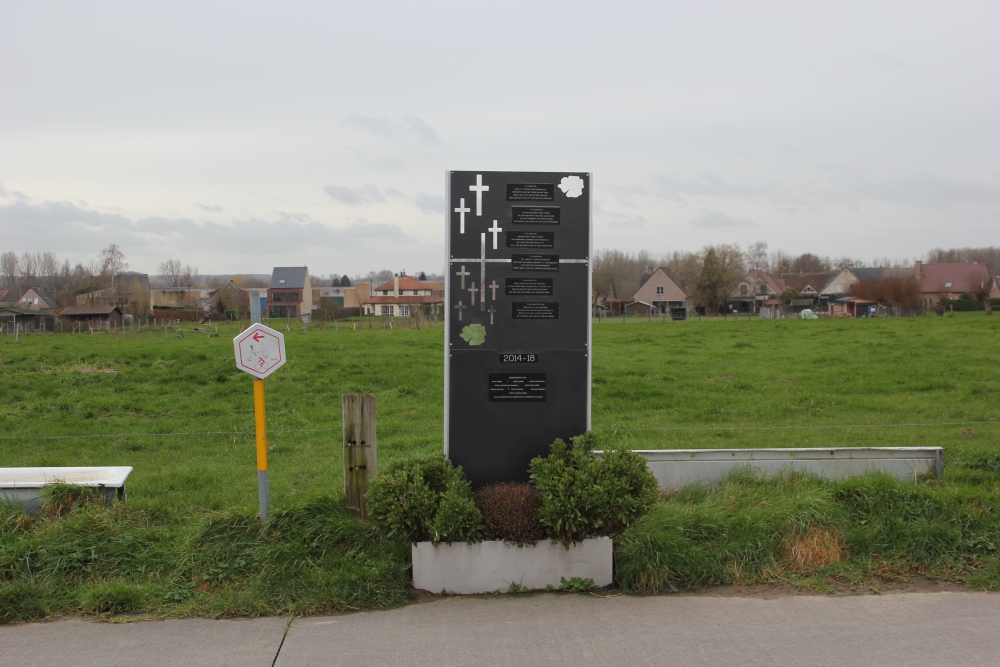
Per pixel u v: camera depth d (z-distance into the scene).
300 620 5.57
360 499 6.98
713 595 5.98
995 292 88.50
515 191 6.71
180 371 19.70
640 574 6.06
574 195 6.74
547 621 5.48
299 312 92.88
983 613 5.57
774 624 5.40
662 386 18.19
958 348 24.56
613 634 5.25
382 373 19.92
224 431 13.54
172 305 81.06
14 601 5.60
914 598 5.87
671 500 7.71
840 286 98.94
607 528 6.05
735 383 18.39
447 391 6.73
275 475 9.92
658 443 11.34
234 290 82.94
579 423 6.77
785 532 6.60
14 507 6.94
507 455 6.77
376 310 98.12
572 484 6.08
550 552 6.08
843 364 21.50
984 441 11.24
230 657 4.93
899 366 20.53
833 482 7.78
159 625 5.46
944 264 88.88
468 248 6.70
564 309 6.75
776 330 33.84
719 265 82.69
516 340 6.74
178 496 8.62
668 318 64.62
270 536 6.44
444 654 4.96
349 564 6.16
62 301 71.94
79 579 6.07
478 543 6.04
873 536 6.60
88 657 4.93
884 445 10.99
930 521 6.80
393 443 12.13
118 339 32.66
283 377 19.27
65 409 15.94
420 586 6.06
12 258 102.88
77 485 7.10
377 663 4.84
